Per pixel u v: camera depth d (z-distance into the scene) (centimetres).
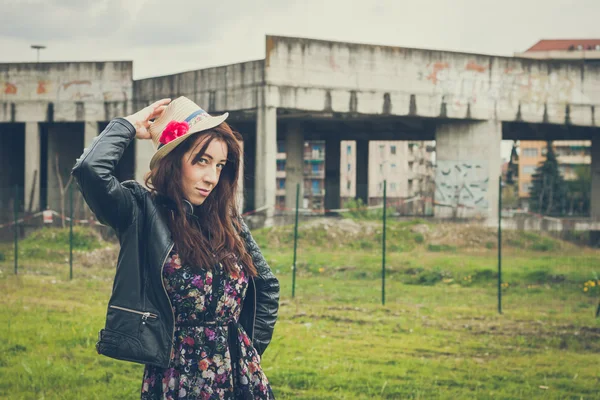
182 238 311
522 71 3316
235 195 336
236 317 328
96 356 825
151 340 303
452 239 2622
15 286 1480
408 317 1224
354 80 3028
